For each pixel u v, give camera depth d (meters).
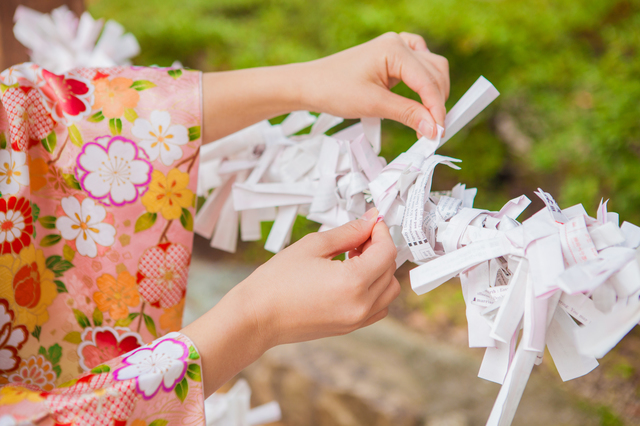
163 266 0.67
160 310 0.68
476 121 2.41
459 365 1.89
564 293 0.43
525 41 2.27
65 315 0.65
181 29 2.91
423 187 0.52
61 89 0.63
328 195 0.63
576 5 2.31
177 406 0.44
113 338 0.67
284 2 3.19
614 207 1.97
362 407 1.75
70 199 0.64
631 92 1.91
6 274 0.57
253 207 0.68
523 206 0.50
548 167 2.19
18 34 1.02
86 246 0.65
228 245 0.82
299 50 2.69
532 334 0.42
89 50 1.07
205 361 0.45
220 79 0.70
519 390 0.44
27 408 0.40
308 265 0.49
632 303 0.40
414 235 0.49
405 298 2.42
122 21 3.25
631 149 1.95
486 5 2.51
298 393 1.90
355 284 0.48
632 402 1.65
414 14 2.35
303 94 0.67
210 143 0.77
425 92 0.60
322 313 0.48
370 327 2.16
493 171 2.44
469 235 0.48
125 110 0.66
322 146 0.66
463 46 2.26
